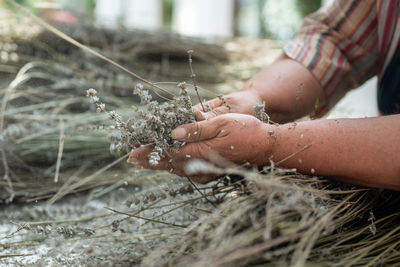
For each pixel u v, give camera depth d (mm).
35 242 845
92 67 1512
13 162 1136
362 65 1020
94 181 1091
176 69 1770
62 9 1803
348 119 760
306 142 741
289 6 3557
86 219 822
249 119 741
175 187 826
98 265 741
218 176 812
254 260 667
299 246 653
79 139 1177
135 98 1471
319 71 958
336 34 998
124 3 3602
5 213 988
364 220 792
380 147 729
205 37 2016
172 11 4125
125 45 1719
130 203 812
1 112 1158
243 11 3746
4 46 1467
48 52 1521
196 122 737
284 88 921
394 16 930
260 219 674
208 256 625
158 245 790
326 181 783
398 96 966
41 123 1194
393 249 711
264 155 751
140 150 755
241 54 1964
